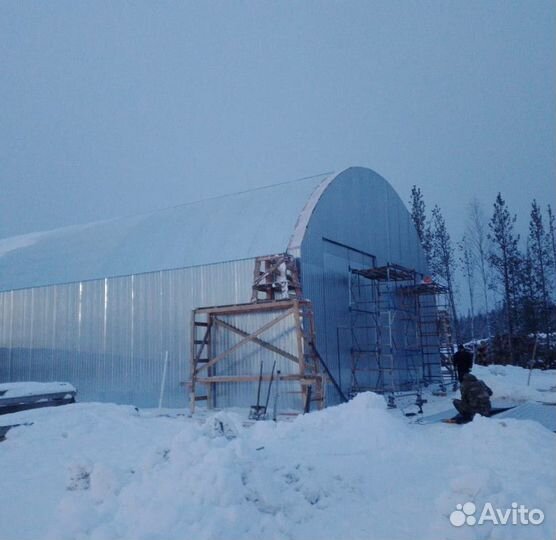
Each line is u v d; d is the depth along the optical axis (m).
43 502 7.28
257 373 15.59
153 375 17.78
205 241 18.27
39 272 21.73
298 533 5.84
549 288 45.66
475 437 9.25
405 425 10.37
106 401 18.59
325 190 17.97
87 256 21.12
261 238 16.98
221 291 16.92
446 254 50.72
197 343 16.28
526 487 6.53
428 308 24.16
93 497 6.88
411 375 21.62
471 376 12.43
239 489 6.08
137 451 10.38
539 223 46.66
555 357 35.69
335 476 7.44
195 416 14.98
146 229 21.05
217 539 5.33
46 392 15.27
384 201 22.36
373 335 19.38
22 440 11.46
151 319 18.14
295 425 10.55
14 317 21.38
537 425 9.36
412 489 7.14
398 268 18.42
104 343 19.03
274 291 15.81
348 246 18.86
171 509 5.77
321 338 16.36
